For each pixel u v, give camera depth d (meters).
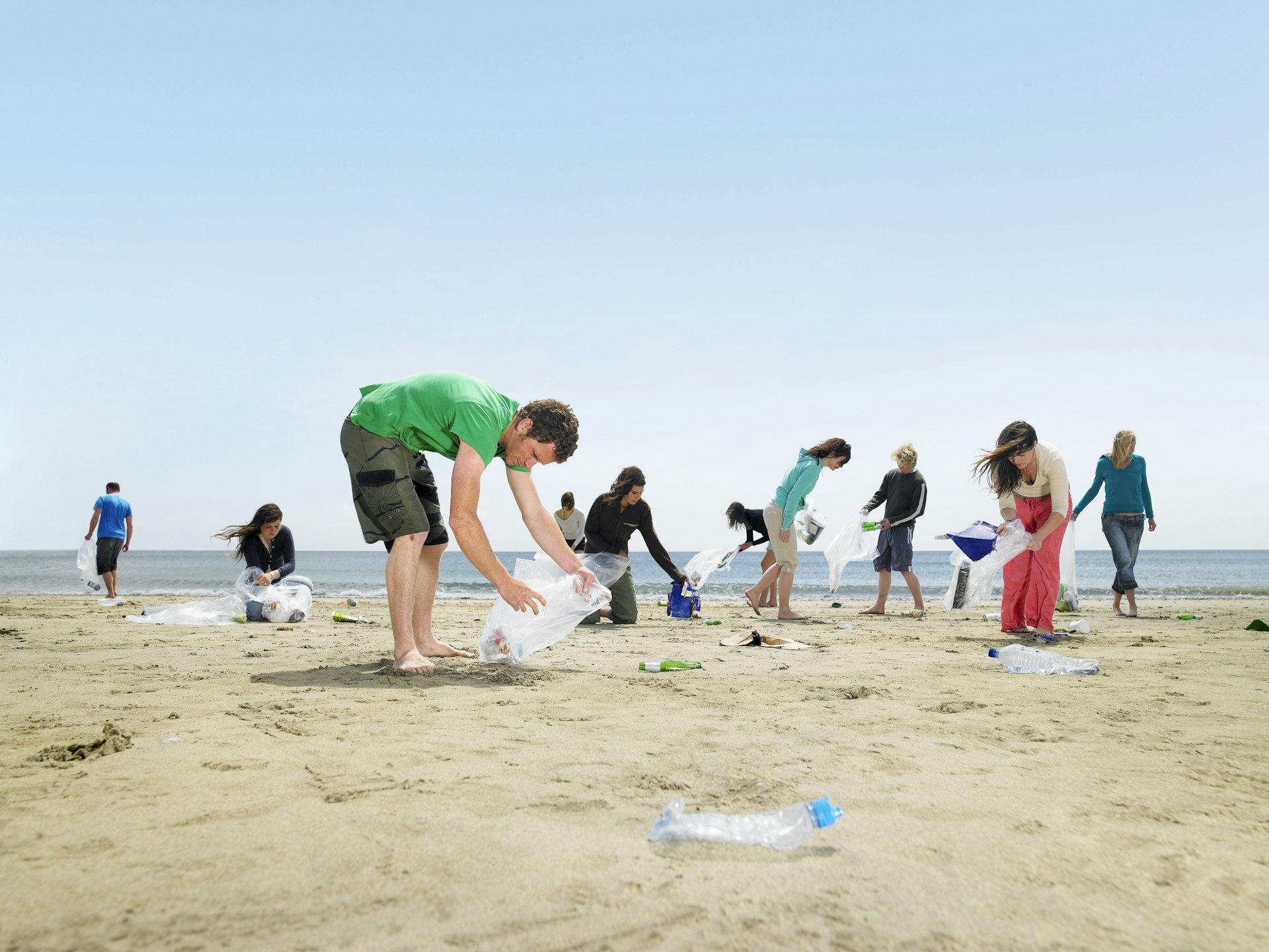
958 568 6.40
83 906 1.29
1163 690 3.52
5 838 1.57
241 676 3.71
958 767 2.20
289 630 6.61
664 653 4.95
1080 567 53.03
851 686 3.58
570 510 8.27
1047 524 5.96
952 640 5.82
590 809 1.81
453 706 3.01
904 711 3.00
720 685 3.59
